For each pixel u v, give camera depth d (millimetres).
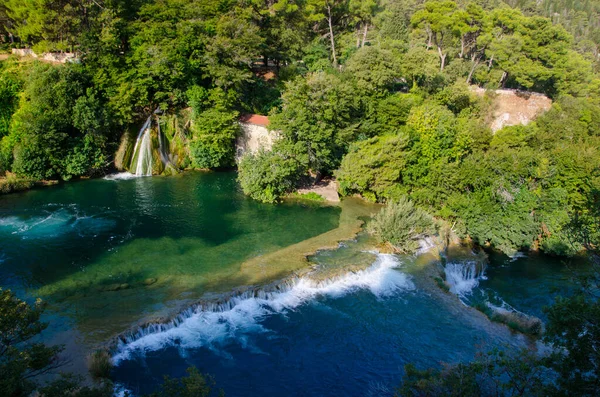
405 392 21031
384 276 42906
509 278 47219
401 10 129750
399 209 49312
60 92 61531
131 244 45719
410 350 32594
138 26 72375
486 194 53562
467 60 97438
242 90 78062
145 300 35375
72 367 27297
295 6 86875
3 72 66500
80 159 63312
